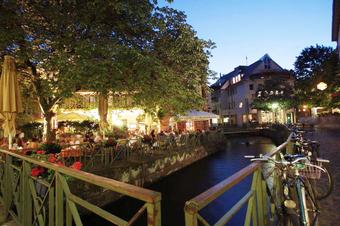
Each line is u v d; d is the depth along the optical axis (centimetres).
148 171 1248
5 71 743
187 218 159
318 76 2566
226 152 2433
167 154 1495
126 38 975
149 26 948
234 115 5275
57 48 920
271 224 352
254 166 289
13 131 766
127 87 919
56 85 868
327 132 2070
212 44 1182
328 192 449
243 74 4981
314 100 2736
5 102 723
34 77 1055
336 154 1052
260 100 3603
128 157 1177
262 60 4625
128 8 833
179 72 1138
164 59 1058
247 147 2747
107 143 1111
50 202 327
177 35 1078
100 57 894
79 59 815
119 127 1962
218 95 6212
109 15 906
